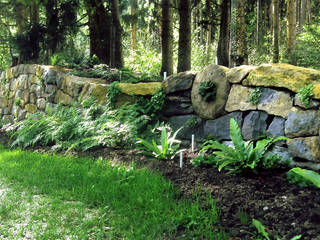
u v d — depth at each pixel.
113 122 7.43
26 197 4.61
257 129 5.66
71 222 3.81
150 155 6.48
